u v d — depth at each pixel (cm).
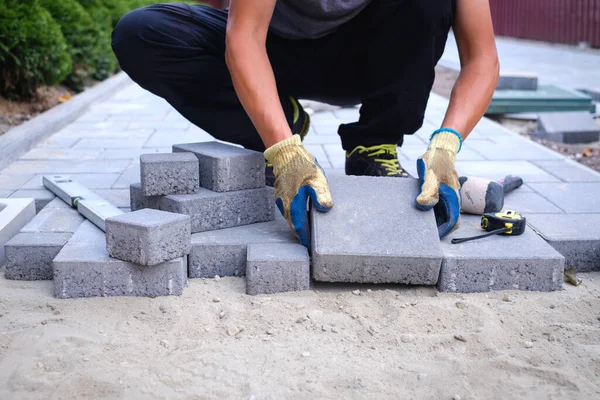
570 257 256
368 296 225
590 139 607
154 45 271
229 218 256
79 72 786
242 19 230
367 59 271
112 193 333
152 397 167
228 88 284
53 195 327
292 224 233
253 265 223
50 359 182
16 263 239
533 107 720
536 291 232
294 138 232
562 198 324
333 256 220
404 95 269
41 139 474
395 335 200
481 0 249
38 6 620
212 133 296
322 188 229
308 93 304
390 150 289
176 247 223
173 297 222
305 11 253
